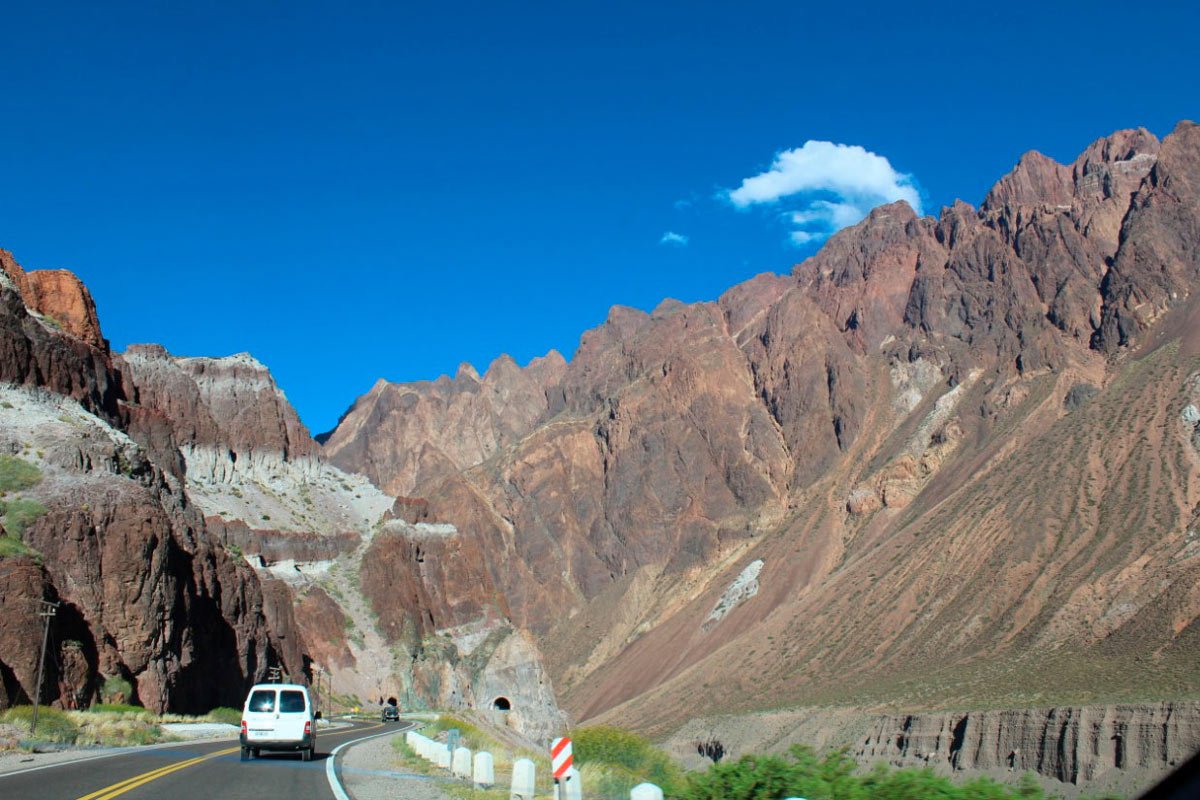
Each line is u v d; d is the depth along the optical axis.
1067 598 131.88
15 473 74.19
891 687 129.88
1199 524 134.62
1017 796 18.97
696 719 148.12
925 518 182.88
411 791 26.64
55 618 63.91
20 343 88.19
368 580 143.38
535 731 143.75
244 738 35.50
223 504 140.00
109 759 33.31
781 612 180.88
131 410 110.94
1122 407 176.38
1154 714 69.00
